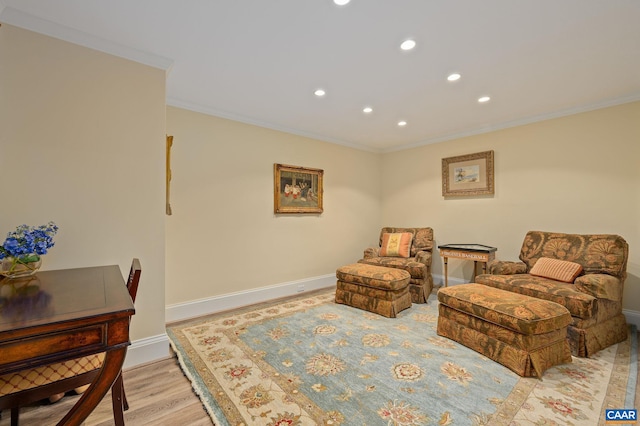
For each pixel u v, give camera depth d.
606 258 2.51
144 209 2.08
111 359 1.00
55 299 1.10
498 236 3.67
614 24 1.70
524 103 2.96
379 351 2.19
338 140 4.41
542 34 1.81
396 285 2.94
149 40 1.90
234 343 2.34
